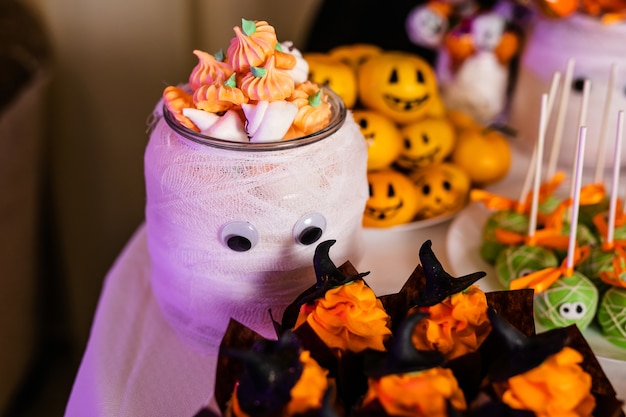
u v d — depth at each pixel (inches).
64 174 41.1
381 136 22.4
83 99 38.3
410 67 23.1
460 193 23.2
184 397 17.4
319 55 24.0
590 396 13.4
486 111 27.4
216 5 34.7
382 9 29.5
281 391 13.0
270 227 16.1
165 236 17.1
